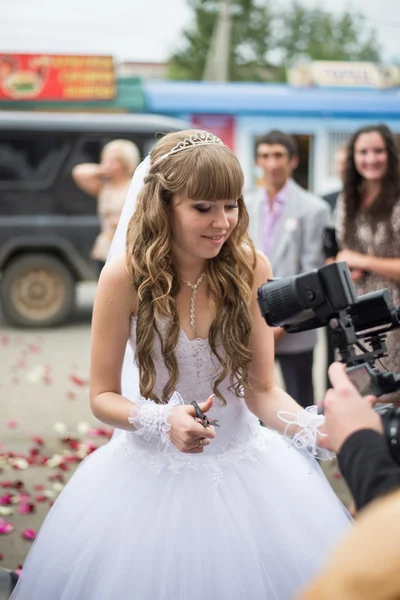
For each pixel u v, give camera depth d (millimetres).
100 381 2291
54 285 9352
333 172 15133
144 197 2197
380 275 3947
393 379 1424
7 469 4664
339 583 895
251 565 2141
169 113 14633
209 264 2262
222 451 2332
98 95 14586
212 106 14625
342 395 1332
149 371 2234
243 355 2234
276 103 14773
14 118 9047
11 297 9289
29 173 9094
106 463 2383
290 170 4324
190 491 2232
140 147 9305
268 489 2299
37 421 5781
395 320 1600
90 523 2270
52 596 2273
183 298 2262
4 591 2682
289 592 2184
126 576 2141
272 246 4305
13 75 14469
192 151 2086
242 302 2250
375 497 1185
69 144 9125
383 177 3932
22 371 7414
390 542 883
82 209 9164
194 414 2033
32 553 2367
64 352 8234
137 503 2236
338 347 1580
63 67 14562
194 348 2236
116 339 2271
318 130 14977
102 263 6855
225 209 2141
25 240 9109
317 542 2270
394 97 15312
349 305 1562
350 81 15703
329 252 4234
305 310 1585
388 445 1277
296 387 4207
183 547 2150
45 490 4320
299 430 2230
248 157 14742
